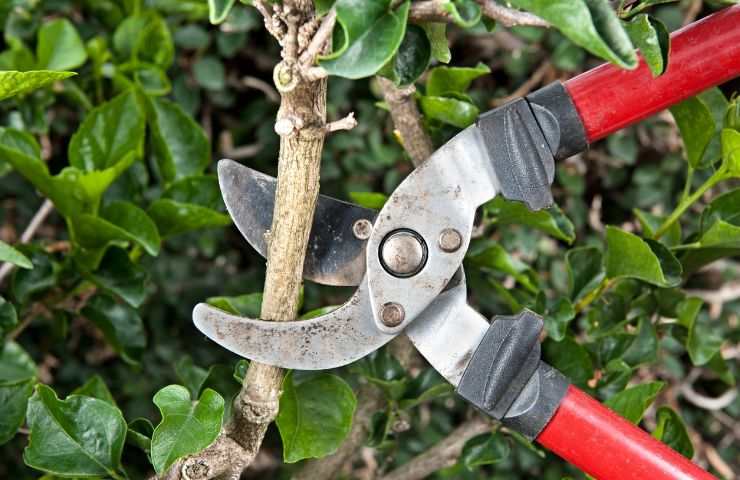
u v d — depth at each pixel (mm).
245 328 560
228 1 448
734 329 980
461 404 1013
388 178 987
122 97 774
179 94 994
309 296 1016
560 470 997
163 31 890
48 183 736
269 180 600
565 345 717
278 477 1031
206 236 1028
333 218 611
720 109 701
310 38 480
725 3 574
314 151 515
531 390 586
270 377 573
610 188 1020
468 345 590
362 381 786
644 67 583
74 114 978
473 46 994
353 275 609
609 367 729
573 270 740
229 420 586
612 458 581
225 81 1023
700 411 1017
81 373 1019
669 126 977
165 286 1030
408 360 745
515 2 448
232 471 581
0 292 907
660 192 990
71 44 864
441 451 755
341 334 575
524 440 711
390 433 751
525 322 582
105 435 604
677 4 979
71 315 918
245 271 1075
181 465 570
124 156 768
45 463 594
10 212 1030
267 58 1025
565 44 953
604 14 452
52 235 1033
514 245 940
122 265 769
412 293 574
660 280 675
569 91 586
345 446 733
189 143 804
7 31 898
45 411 600
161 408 562
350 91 1002
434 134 690
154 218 767
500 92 973
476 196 579
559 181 988
